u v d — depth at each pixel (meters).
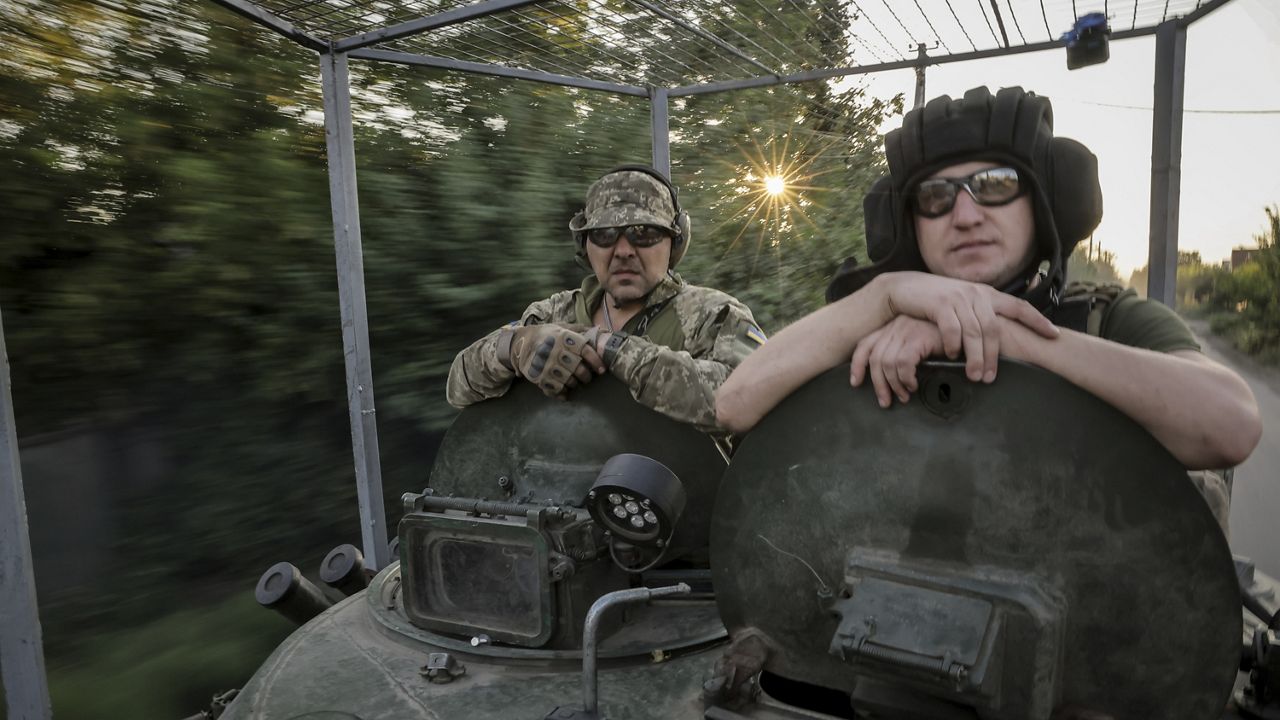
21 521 2.31
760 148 6.43
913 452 1.46
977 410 1.41
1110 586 1.37
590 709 1.76
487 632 2.18
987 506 1.41
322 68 3.34
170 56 3.88
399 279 4.60
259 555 4.38
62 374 3.76
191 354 4.08
